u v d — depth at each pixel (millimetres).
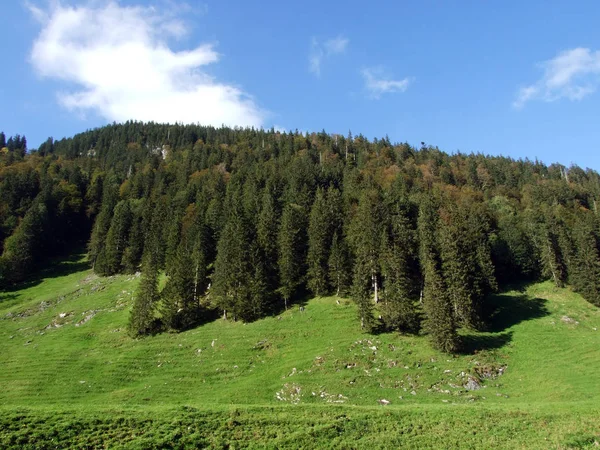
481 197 130875
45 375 55031
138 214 114438
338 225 88938
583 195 144750
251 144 196625
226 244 78562
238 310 68562
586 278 75000
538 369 51594
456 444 28609
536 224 96188
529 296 77562
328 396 46906
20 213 127875
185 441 27844
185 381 53312
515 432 30141
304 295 76375
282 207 103188
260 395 48344
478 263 77750
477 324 63875
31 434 26766
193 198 124938
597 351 55531
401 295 61781
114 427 28938
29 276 105625
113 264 99125
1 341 67875
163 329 68438
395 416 33625
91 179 161000
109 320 73125
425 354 54938
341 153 181250
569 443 27141
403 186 121312
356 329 62000
